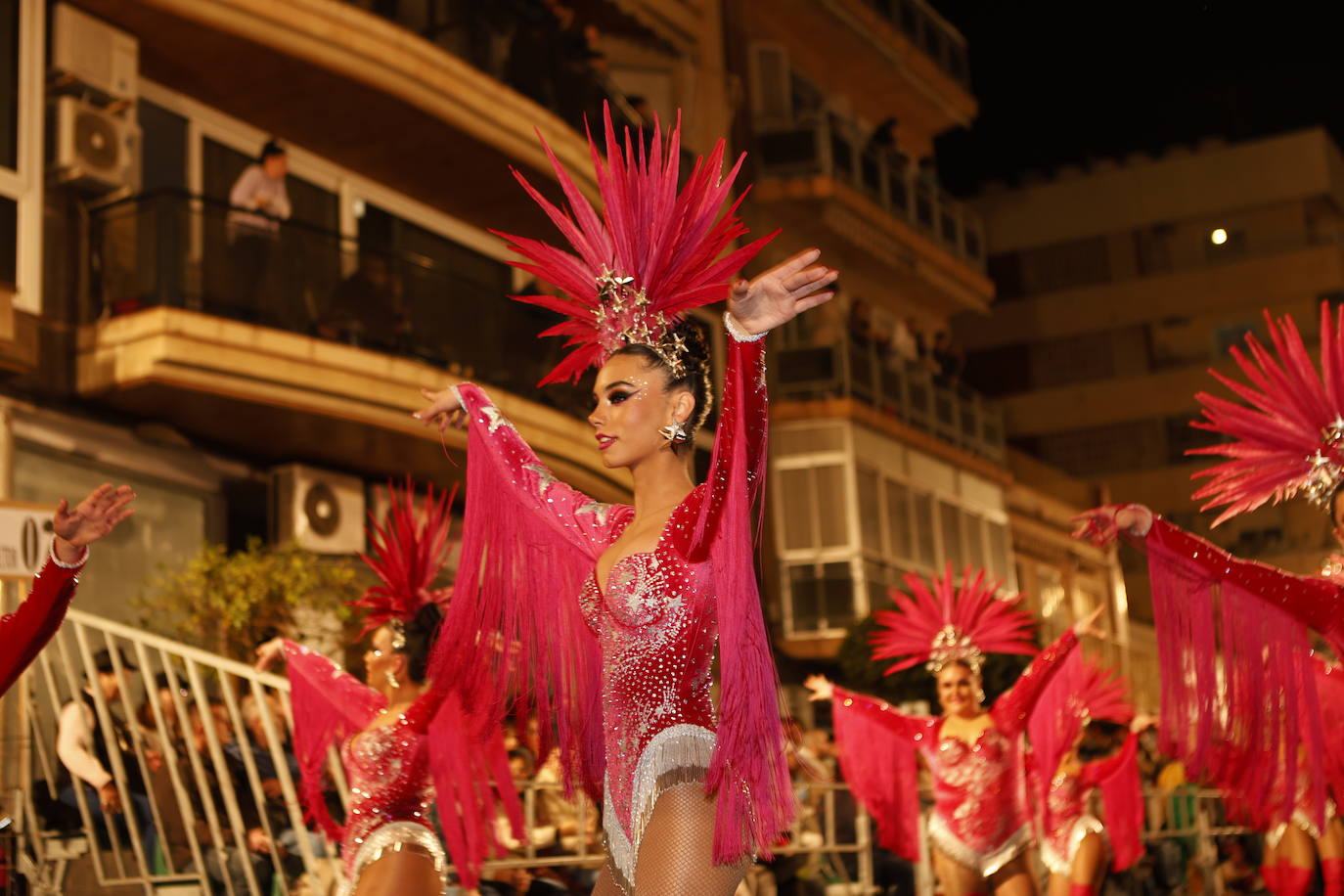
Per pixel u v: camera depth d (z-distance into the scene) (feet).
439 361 42.70
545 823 23.90
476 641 12.01
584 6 62.80
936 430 79.87
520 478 12.00
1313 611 15.97
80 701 20.20
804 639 68.28
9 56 34.86
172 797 21.76
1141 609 104.99
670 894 9.53
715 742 9.86
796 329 75.00
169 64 40.37
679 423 10.55
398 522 19.11
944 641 26.37
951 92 91.66
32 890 18.74
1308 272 107.76
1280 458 16.87
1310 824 22.63
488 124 45.88
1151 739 45.50
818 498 70.13
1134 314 112.16
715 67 69.31
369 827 17.40
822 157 73.72
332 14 41.19
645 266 10.80
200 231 37.32
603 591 10.37
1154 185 113.19
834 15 79.71
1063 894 28.27
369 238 47.96
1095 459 111.45
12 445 33.88
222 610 32.55
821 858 29.27
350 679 19.39
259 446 41.60
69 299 36.35
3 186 34.19
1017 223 116.67
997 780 25.26
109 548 37.09
